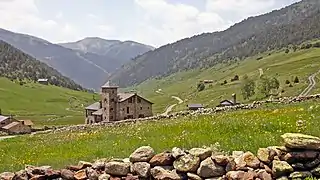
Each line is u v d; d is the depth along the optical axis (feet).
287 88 621.31
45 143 93.86
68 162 50.55
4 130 492.13
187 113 137.28
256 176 37.32
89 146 69.05
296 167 37.32
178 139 58.34
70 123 649.61
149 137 69.10
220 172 38.34
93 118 445.37
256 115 86.43
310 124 56.75
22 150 82.99
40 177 42.91
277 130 56.03
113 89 413.39
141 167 40.50
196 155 39.34
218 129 66.18
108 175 41.34
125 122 148.25
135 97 420.36
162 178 39.04
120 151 54.85
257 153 39.65
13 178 43.11
